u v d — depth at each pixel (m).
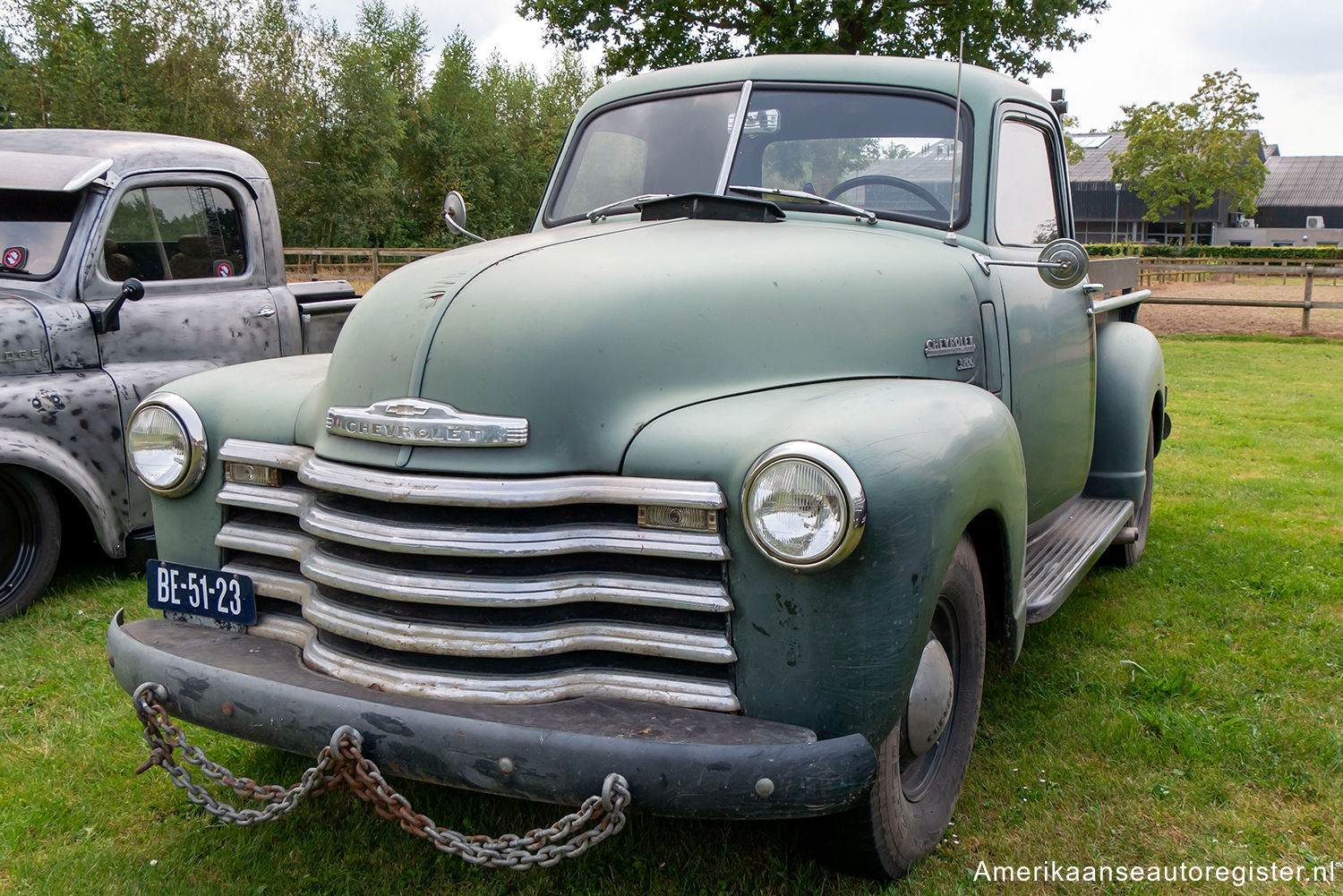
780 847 2.38
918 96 3.15
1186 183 47.34
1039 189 3.58
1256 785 2.68
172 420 2.40
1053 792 2.64
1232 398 9.79
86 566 4.69
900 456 1.86
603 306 2.05
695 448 1.90
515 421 1.93
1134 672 3.35
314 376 2.54
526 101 49.19
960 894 2.21
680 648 1.88
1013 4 16.47
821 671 1.85
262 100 31.81
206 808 2.05
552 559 1.92
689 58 17.25
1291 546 4.85
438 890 2.26
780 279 2.28
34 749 2.92
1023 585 2.94
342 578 2.00
